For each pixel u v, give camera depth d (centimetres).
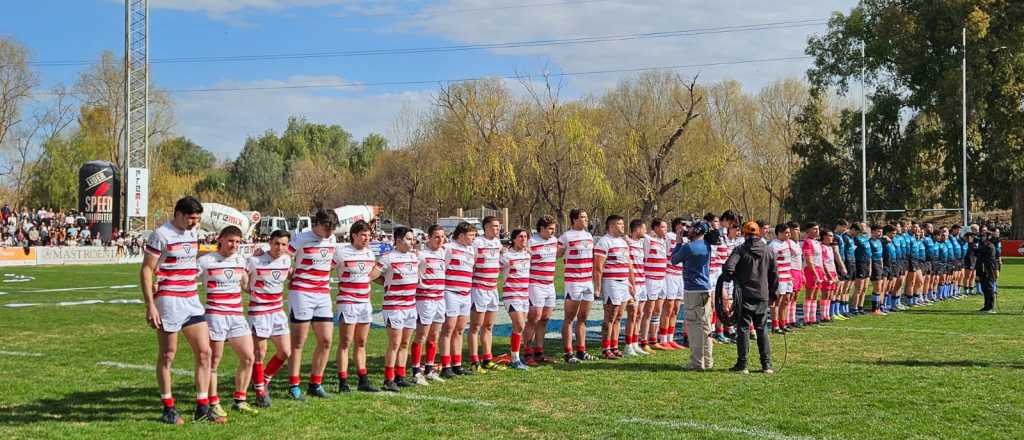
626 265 1271
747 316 1138
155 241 814
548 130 4334
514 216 5453
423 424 829
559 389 1013
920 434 782
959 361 1212
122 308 2039
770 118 6494
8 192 7406
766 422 831
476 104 4494
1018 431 791
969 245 2400
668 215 5031
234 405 891
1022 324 1712
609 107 4712
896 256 2039
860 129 5338
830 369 1149
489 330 1172
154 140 6988
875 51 5094
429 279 1059
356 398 959
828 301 1802
